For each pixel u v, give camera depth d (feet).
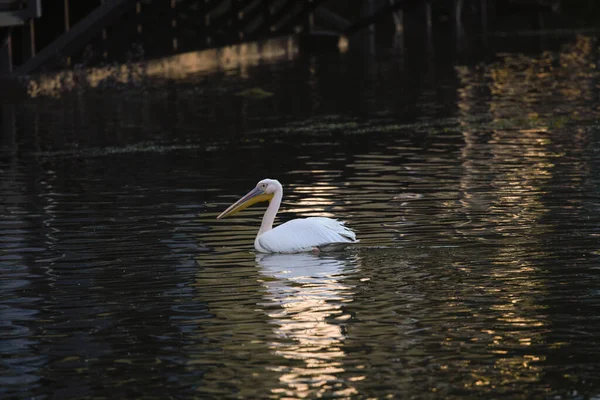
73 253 43.14
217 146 74.13
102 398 27.66
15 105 103.40
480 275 37.83
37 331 33.09
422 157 65.82
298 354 30.30
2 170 65.82
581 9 254.06
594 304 34.17
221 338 31.83
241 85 119.03
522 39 184.24
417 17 219.41
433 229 45.37
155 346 31.35
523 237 43.47
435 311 33.83
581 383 27.84
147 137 79.66
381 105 97.19
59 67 119.03
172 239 45.14
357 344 30.96
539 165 61.05
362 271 38.68
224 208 51.80
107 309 35.19
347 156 67.51
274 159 67.31
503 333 31.65
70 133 82.64
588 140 70.23
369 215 48.78
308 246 41.52
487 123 81.41
